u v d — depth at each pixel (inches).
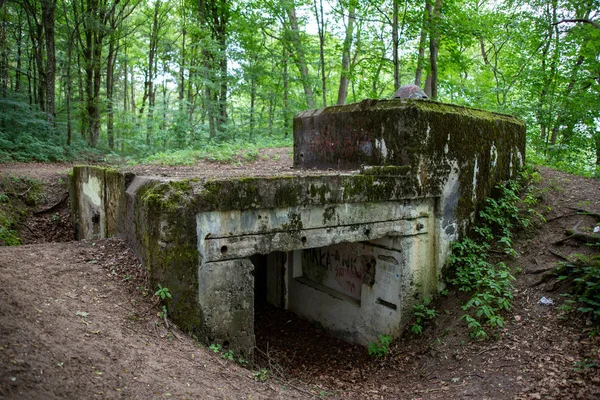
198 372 153.3
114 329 154.9
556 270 226.7
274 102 820.6
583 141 471.5
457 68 515.2
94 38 827.4
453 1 430.0
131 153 758.5
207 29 732.7
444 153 252.4
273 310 356.2
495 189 288.8
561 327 197.0
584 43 435.5
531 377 175.0
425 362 220.2
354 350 273.6
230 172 265.3
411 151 238.5
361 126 263.1
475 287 243.6
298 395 172.2
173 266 175.8
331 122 284.8
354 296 292.4
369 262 273.9
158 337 163.6
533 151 460.1
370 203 230.1
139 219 201.3
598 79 455.8
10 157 585.9
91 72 816.3
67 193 478.9
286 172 258.5
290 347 285.4
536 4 510.0
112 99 893.8
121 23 884.6
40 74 770.2
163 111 669.9
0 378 104.5
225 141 658.8
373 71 529.0
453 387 189.3
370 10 491.2
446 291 257.9
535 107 476.4
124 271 199.3
